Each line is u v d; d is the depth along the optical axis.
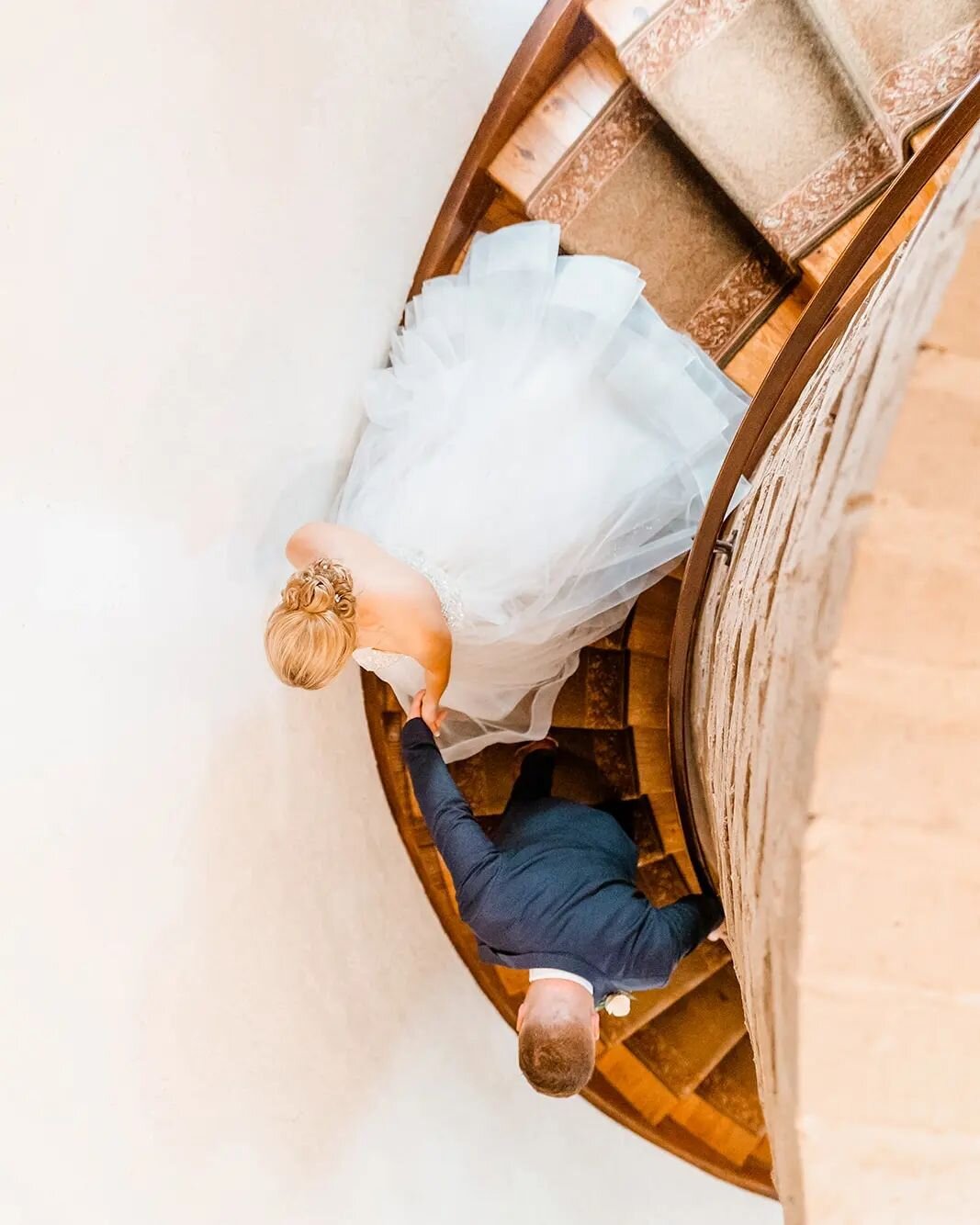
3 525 1.25
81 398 1.37
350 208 1.99
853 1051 0.71
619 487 1.82
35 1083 1.35
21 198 1.18
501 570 1.73
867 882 0.70
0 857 1.27
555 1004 1.59
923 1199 0.70
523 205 2.17
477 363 1.86
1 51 1.10
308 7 1.68
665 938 1.68
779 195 1.96
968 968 0.69
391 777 2.70
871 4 1.70
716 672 1.70
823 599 0.73
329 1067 2.11
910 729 0.68
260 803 2.01
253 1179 1.81
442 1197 2.30
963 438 0.66
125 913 1.55
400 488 1.75
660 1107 3.01
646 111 2.05
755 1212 2.99
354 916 2.38
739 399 2.15
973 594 0.67
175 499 1.66
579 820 1.92
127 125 1.33
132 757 1.56
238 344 1.74
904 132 1.87
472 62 2.22
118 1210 1.48
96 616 1.46
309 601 1.36
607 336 1.85
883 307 0.90
